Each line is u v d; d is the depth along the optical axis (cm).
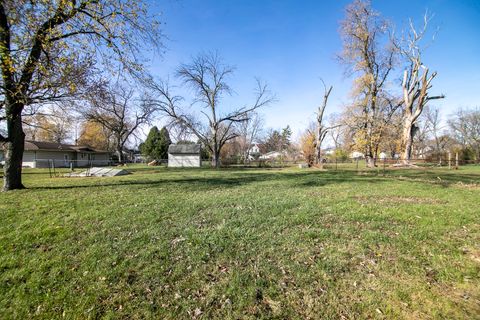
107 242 412
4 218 537
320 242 411
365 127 2645
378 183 1153
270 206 647
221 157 4472
